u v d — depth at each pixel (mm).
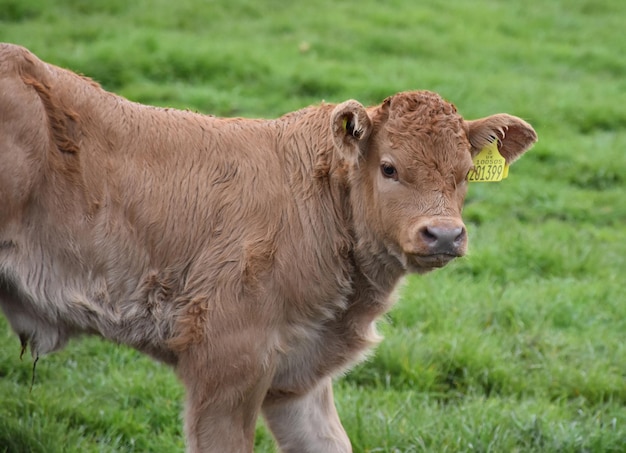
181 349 5730
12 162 5434
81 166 5633
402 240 5637
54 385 7531
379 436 7016
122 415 7176
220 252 5715
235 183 5840
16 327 5875
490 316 9000
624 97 16641
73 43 15625
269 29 17750
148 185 5766
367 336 6199
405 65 16625
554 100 15805
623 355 8492
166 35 16266
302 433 6414
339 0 20125
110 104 5844
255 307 5660
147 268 5754
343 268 5945
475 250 10352
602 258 10602
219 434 5727
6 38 15242
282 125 6160
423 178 5656
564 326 9125
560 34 20344
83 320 5754
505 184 12570
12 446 6617
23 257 5574
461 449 6969
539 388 7930
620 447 7113
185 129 5945
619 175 13312
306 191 5914
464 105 14906
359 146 5789
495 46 18688
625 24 21516
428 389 7867
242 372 5672
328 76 15234
